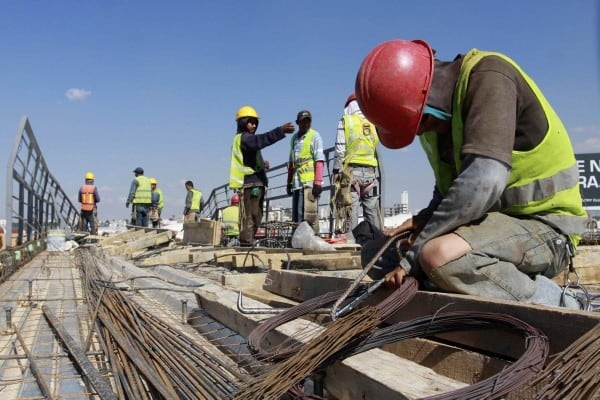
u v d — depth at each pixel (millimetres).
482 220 2738
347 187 8000
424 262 2645
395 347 2688
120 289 5504
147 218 19500
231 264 8141
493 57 2686
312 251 7051
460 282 2600
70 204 23672
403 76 2809
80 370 2809
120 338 3205
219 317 3939
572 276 5168
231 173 8586
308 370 2105
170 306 4902
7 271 7242
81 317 4160
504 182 2508
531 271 2754
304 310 3018
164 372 2625
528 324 2107
